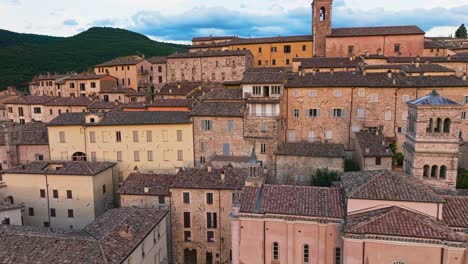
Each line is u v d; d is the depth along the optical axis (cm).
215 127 7031
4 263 3569
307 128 7919
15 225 4625
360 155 6538
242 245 3575
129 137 7206
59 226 6000
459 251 2848
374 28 11981
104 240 3788
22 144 7450
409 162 4159
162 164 7219
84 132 7275
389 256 2995
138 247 4047
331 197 3588
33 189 6025
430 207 3169
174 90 10319
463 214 3250
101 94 11869
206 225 5353
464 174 5659
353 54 11175
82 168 5997
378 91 7562
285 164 6600
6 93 13912
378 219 3092
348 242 3055
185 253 5491
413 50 11269
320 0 11931
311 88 7806
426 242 2903
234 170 5591
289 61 12781
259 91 7269
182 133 7138
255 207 3562
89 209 5891
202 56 12206
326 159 6366
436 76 7719
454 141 3856
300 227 3434
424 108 3869
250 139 6862
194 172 5641
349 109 7700
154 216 4762
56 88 13850
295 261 3472
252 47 13188
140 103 8994
